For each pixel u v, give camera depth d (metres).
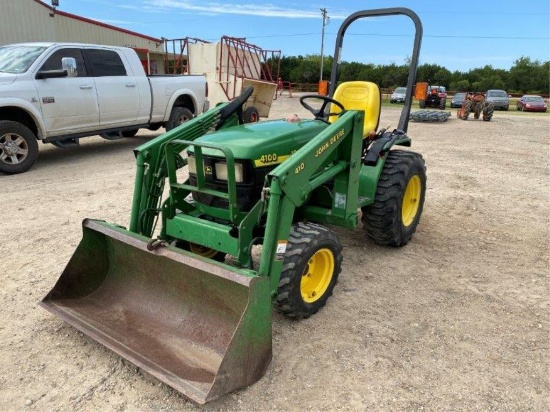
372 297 3.69
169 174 3.38
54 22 21.33
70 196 6.21
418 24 4.48
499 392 2.63
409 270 4.18
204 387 2.40
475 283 3.96
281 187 2.79
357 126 3.45
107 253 3.44
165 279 3.10
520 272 4.18
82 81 7.94
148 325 3.03
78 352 2.96
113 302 3.29
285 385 2.67
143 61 26.02
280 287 3.01
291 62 68.69
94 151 9.56
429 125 16.98
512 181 7.57
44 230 4.97
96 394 2.60
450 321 3.36
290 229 3.10
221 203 3.32
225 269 2.57
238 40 15.09
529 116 23.89
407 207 4.75
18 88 7.08
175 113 9.84
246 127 3.65
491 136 13.62
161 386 2.68
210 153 3.25
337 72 5.05
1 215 5.42
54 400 2.55
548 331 3.25
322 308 3.50
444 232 5.17
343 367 2.83
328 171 3.34
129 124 8.92
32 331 3.17
